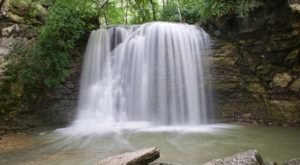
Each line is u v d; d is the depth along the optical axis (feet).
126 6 60.70
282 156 19.30
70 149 21.89
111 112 33.24
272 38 29.04
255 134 26.05
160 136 25.91
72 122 31.91
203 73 33.01
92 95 33.35
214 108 32.91
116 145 22.91
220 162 14.93
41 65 29.66
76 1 34.58
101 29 35.63
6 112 28.22
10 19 30.37
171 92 32.65
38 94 30.12
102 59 34.83
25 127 28.96
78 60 33.65
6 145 23.36
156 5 59.16
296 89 29.19
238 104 32.81
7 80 28.48
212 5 32.71
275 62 29.78
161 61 33.19
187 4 51.03
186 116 32.30
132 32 35.45
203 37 33.55
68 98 32.19
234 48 32.37
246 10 28.86
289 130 27.40
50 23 30.53
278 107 30.55
